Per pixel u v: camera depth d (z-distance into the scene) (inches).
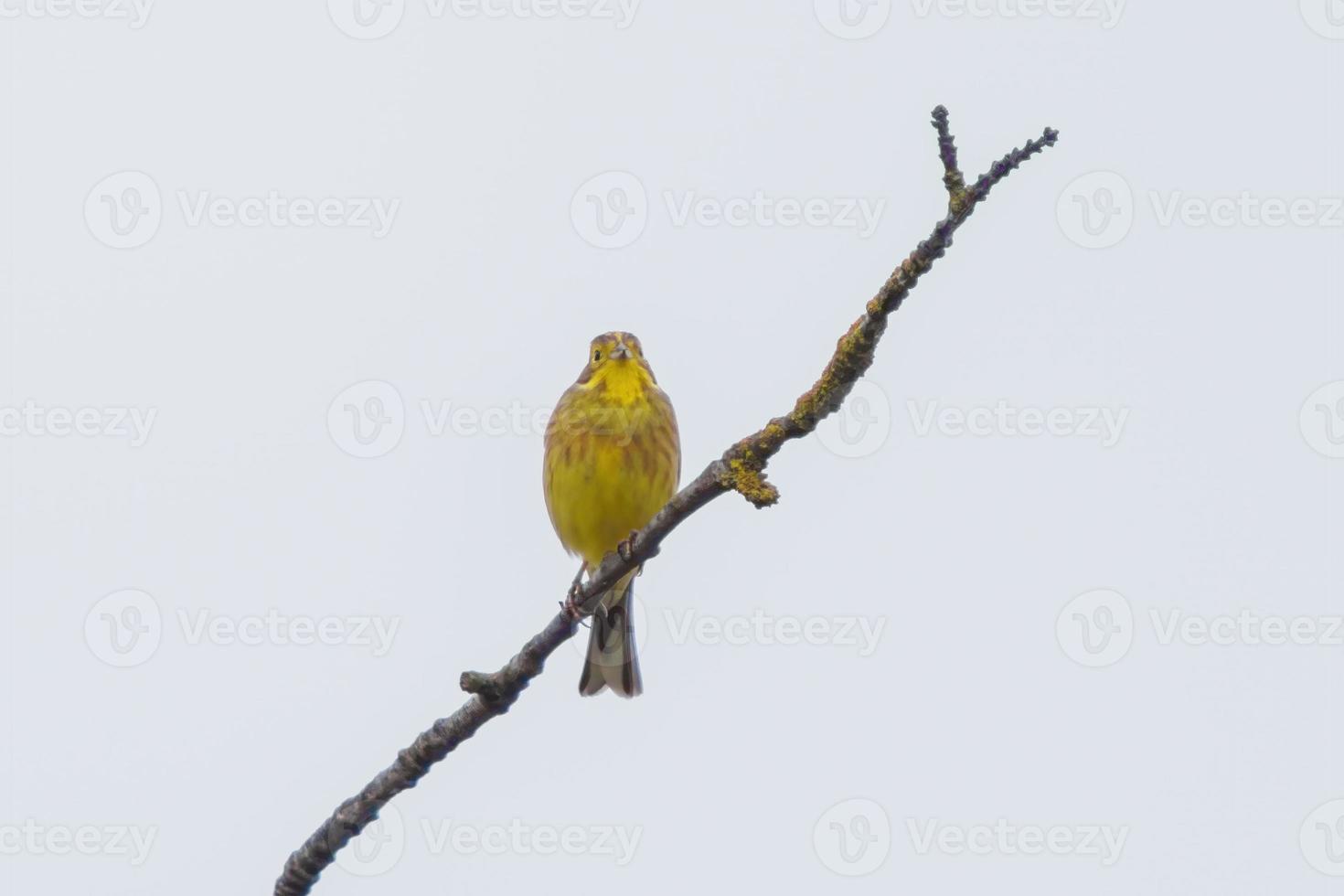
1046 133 304.2
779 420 337.1
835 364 325.4
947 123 306.0
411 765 362.0
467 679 359.6
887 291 315.6
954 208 307.0
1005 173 305.1
